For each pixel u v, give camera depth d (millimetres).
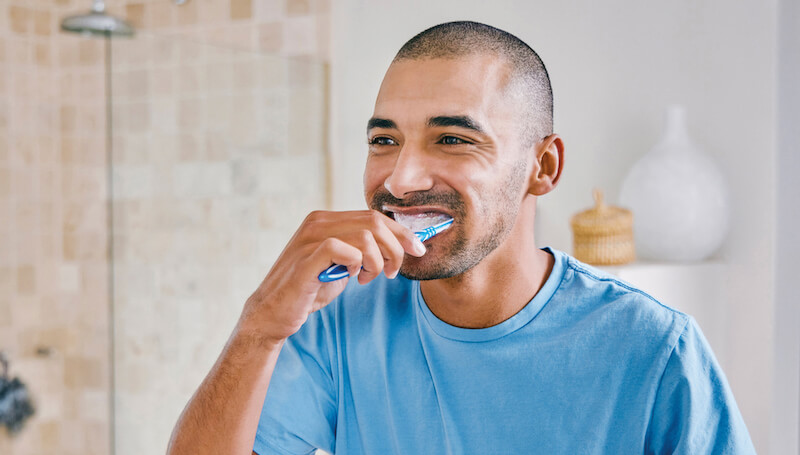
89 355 2301
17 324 2285
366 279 598
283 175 1944
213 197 1787
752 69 1628
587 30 1820
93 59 2281
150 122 1681
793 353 1195
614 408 662
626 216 1539
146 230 1680
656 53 1746
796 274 1199
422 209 646
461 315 704
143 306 1679
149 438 1695
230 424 666
